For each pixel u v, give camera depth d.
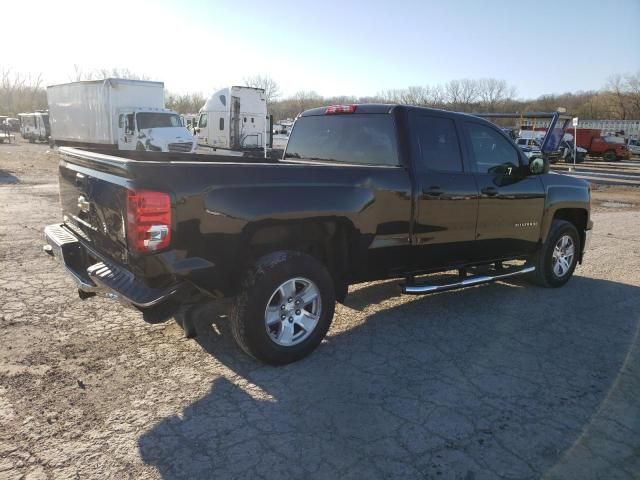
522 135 37.34
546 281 5.98
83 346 3.97
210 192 3.30
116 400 3.22
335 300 4.07
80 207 4.00
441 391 3.50
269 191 3.56
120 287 3.29
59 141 30.80
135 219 3.09
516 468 2.73
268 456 2.74
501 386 3.61
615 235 10.03
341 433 2.97
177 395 3.31
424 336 4.48
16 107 81.50
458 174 4.75
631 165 40.16
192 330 3.54
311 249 4.27
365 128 4.73
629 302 5.66
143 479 2.53
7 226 8.21
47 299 4.92
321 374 3.69
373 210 4.12
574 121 31.78
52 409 3.09
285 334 3.78
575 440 3.00
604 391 3.59
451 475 2.65
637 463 2.81
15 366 3.59
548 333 4.65
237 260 3.51
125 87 23.84
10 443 2.75
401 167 4.36
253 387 3.46
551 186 5.73
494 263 5.51
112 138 24.11
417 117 4.58
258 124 26.50
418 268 4.66
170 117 23.27
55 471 2.55
